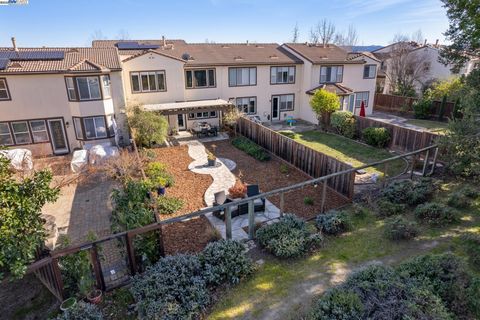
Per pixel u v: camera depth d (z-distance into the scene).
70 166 17.86
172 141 22.95
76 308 6.41
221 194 11.84
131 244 7.57
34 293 7.75
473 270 7.41
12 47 22.00
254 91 27.91
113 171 15.68
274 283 7.62
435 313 5.72
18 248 6.46
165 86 24.41
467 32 13.49
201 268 7.79
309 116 28.97
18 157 16.44
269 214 11.52
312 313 6.20
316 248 8.94
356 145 20.61
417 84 38.53
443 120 27.84
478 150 11.55
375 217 10.53
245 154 19.75
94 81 19.84
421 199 11.10
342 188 12.58
